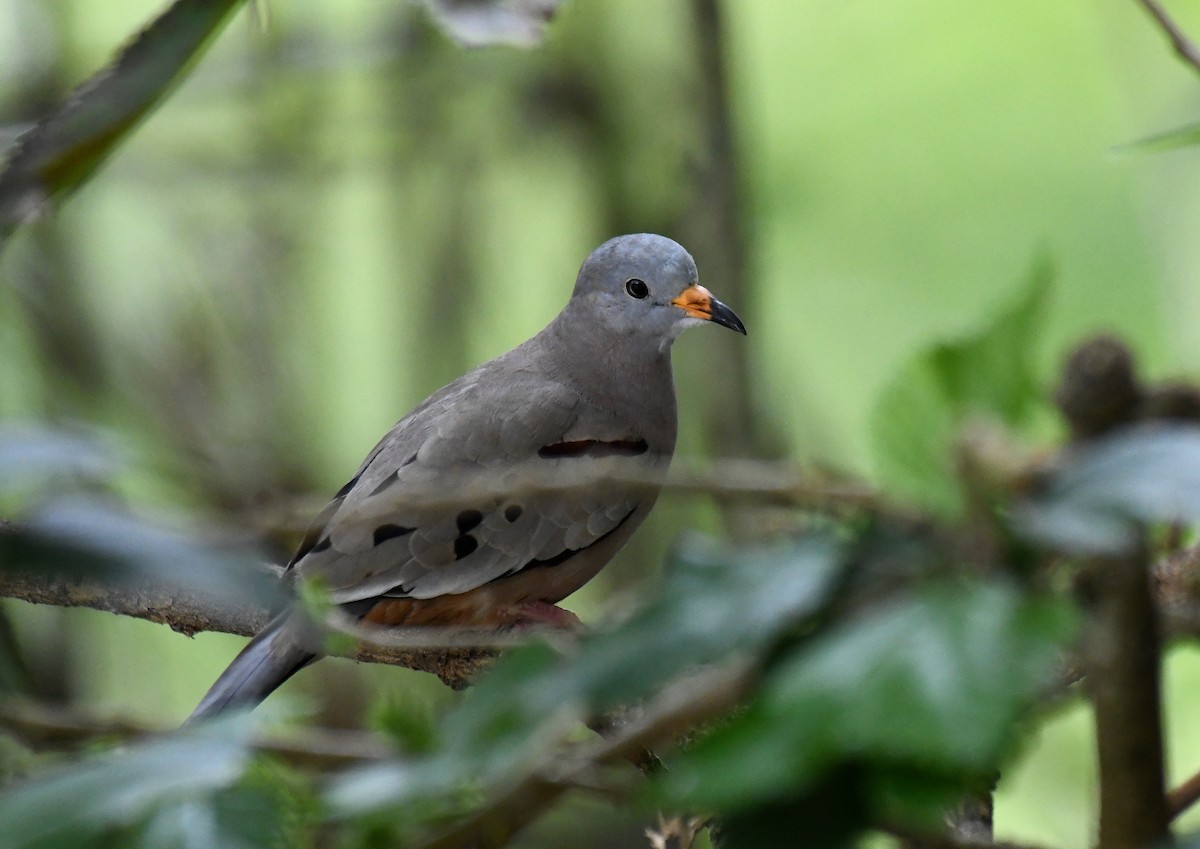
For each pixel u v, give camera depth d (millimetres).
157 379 15805
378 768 3066
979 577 2396
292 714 2990
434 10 4078
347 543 9625
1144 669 2395
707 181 14102
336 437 18156
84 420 15195
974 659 2232
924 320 19172
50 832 2703
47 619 14273
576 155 16297
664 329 11180
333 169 16609
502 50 16047
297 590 3969
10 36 16266
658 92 16047
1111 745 2434
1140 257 19188
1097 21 19891
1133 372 2357
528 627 9531
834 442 16344
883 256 19703
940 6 20469
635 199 16125
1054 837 8758
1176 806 3496
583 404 10875
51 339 15641
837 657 2318
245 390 16047
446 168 16578
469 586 9812
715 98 14039
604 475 3582
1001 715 2168
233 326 16156
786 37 20891
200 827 2797
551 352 11328
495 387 10766
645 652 2490
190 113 16656
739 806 2352
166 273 16375
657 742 2943
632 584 15156
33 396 15758
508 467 10031
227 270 16281
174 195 16562
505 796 2982
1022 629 2252
